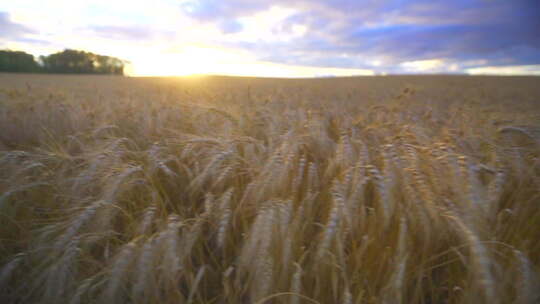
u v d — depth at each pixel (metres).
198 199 2.06
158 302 1.33
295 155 2.07
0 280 1.37
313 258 1.49
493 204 1.50
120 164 1.96
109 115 3.79
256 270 1.32
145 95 6.75
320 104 5.16
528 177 1.84
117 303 1.32
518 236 1.51
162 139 2.86
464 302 1.25
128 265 1.27
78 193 1.81
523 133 2.21
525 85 19.00
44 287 1.39
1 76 28.27
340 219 1.38
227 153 1.94
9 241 1.70
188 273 1.51
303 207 1.64
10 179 1.78
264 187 1.71
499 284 1.21
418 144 2.10
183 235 1.51
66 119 3.63
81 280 1.45
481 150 2.19
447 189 1.53
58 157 2.13
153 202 1.79
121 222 1.76
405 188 1.57
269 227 1.34
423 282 1.50
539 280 1.20
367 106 5.19
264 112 3.40
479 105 5.46
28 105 4.00
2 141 3.00
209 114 3.31
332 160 2.11
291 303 1.21
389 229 1.58
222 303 1.49
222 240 1.50
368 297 1.40
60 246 1.39
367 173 1.75
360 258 1.43
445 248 1.53
